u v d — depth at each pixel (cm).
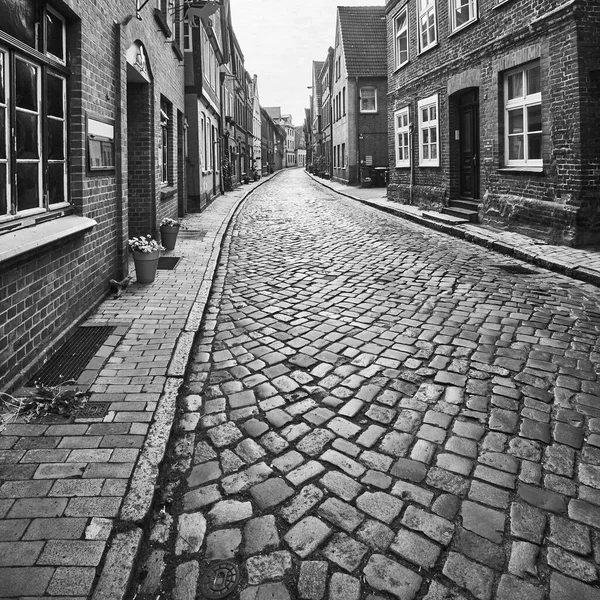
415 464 312
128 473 290
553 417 363
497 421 359
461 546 247
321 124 4966
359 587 224
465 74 1272
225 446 337
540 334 523
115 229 692
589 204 898
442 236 1176
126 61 763
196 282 738
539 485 291
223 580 230
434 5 1448
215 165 2384
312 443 337
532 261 866
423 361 463
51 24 505
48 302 461
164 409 365
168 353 468
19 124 444
